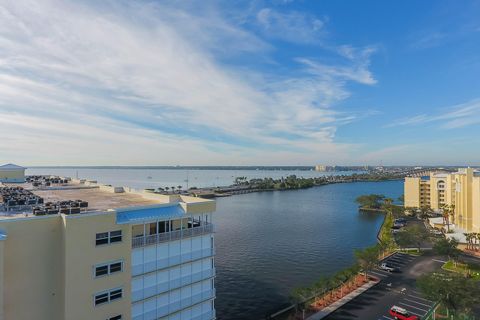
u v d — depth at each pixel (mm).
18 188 59625
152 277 39062
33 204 43438
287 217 184375
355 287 75875
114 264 35344
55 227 33031
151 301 38969
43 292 32281
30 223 31641
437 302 62969
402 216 182000
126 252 36156
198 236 43688
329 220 175250
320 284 69375
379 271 87188
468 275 81938
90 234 33562
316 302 68188
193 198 47406
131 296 36688
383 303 67312
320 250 116000
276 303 73000
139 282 37875
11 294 30625
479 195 119625
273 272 93188
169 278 40625
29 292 31531
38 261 32000
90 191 62844
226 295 77562
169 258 40438
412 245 112812
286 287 82188
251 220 174500
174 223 45062
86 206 42906
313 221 172000
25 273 31312
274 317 64688
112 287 35000
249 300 74750
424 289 63375
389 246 110688
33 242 31797
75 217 32625
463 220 133125
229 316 67250
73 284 32438
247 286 82938
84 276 33125
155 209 40688
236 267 97438
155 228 43000
